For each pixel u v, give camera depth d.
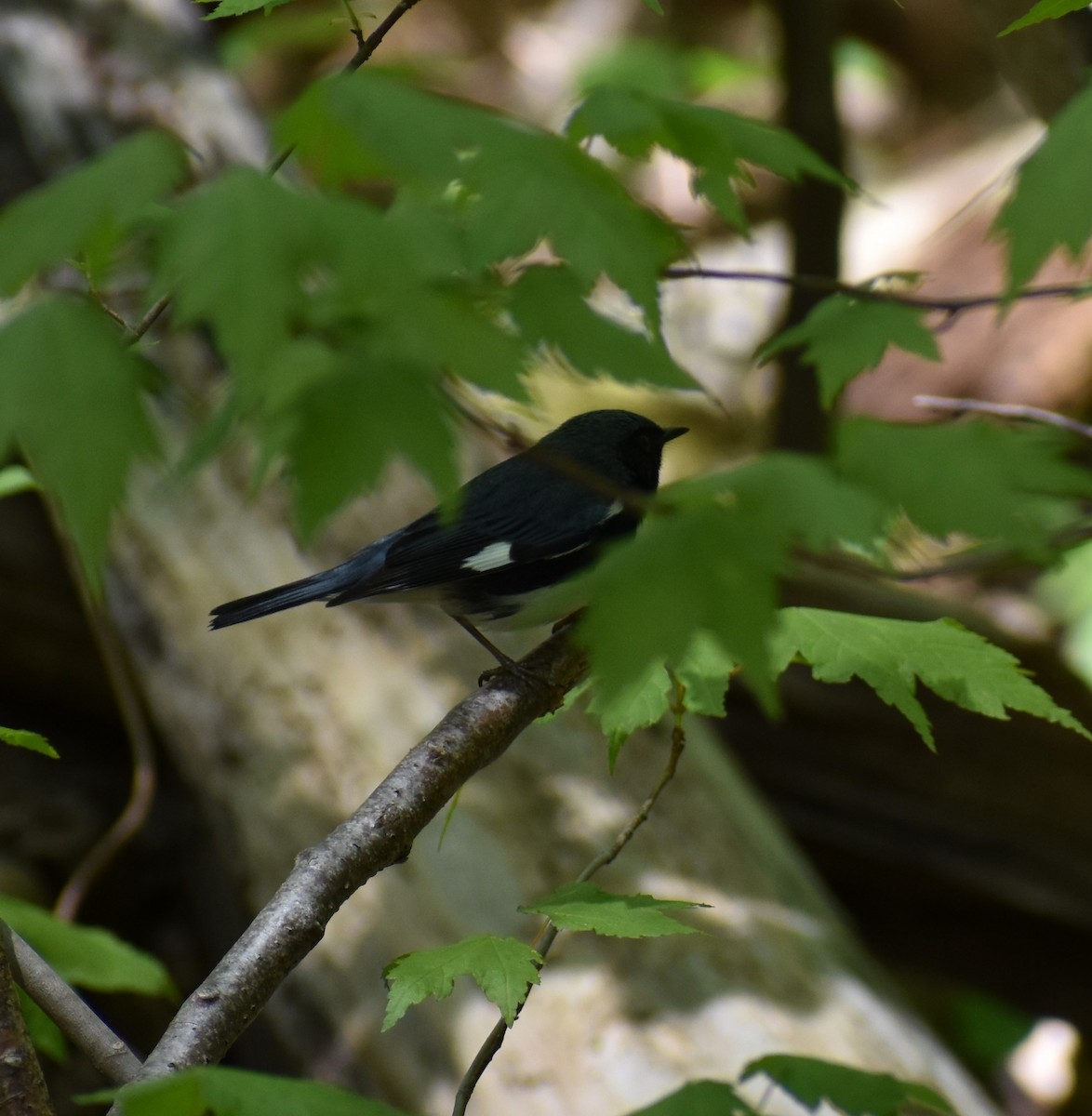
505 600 8.20
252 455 11.05
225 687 10.59
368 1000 9.05
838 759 11.81
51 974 4.28
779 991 8.42
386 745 9.90
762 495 2.83
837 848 12.02
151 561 11.05
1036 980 12.16
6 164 12.99
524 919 8.84
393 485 10.81
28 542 12.10
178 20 13.08
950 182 21.50
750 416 18.72
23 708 12.79
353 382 2.66
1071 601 16.22
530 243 2.87
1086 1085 13.55
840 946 9.13
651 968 8.45
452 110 2.91
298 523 2.63
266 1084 2.64
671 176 21.66
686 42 24.77
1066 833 11.59
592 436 8.27
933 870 11.85
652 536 2.66
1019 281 3.05
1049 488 3.10
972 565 5.92
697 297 20.61
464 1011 8.61
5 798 12.14
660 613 2.56
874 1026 8.39
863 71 23.47
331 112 2.77
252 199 2.52
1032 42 8.41
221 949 11.95
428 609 10.41
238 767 10.40
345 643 10.38
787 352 16.03
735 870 9.32
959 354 17.91
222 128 12.38
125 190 2.58
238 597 10.67
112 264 3.10
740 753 11.90
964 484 3.05
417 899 9.16
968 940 12.21
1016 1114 13.55
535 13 25.09
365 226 2.59
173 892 12.30
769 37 24.31
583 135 3.88
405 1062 8.67
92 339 2.51
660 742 9.98
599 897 4.37
